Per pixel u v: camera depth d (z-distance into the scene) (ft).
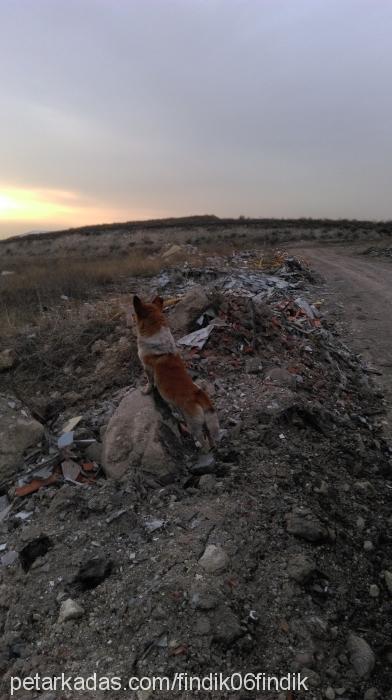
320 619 4.68
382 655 4.50
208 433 6.74
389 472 7.58
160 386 6.81
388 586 5.23
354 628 4.74
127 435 6.99
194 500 6.17
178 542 5.41
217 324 11.82
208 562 5.02
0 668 4.46
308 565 5.12
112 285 23.16
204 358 10.64
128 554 5.44
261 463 6.90
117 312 15.58
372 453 8.06
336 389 10.68
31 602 5.04
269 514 5.89
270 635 4.48
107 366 11.73
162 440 6.93
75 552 5.55
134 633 4.48
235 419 8.12
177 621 4.48
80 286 21.49
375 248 44.57
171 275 23.86
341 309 19.57
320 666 4.29
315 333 14.21
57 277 23.16
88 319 15.11
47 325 14.97
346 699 4.05
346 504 6.48
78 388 11.21
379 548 5.81
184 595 4.69
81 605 4.88
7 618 4.95
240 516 5.78
